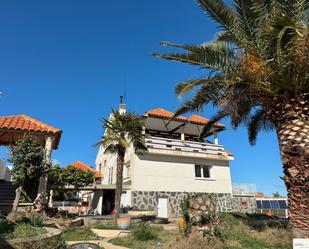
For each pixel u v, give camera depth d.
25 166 15.33
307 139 9.12
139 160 27.02
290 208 9.03
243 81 10.67
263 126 16.84
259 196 32.38
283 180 9.38
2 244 7.66
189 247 10.00
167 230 15.20
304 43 8.84
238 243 10.30
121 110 28.12
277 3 9.97
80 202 35.19
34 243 8.27
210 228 11.10
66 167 24.88
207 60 11.10
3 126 17.50
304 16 9.98
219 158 30.28
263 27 10.12
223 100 11.61
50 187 23.91
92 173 26.23
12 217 11.41
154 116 28.27
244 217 17.66
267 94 10.20
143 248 10.97
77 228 15.76
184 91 11.23
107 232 15.65
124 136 21.44
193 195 12.33
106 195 28.00
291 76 9.60
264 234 11.38
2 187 18.28
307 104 9.50
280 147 9.70
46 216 15.55
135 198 25.77
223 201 29.48
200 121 30.48
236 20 10.60
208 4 10.42
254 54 10.33
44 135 18.33
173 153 28.12
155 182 26.95
